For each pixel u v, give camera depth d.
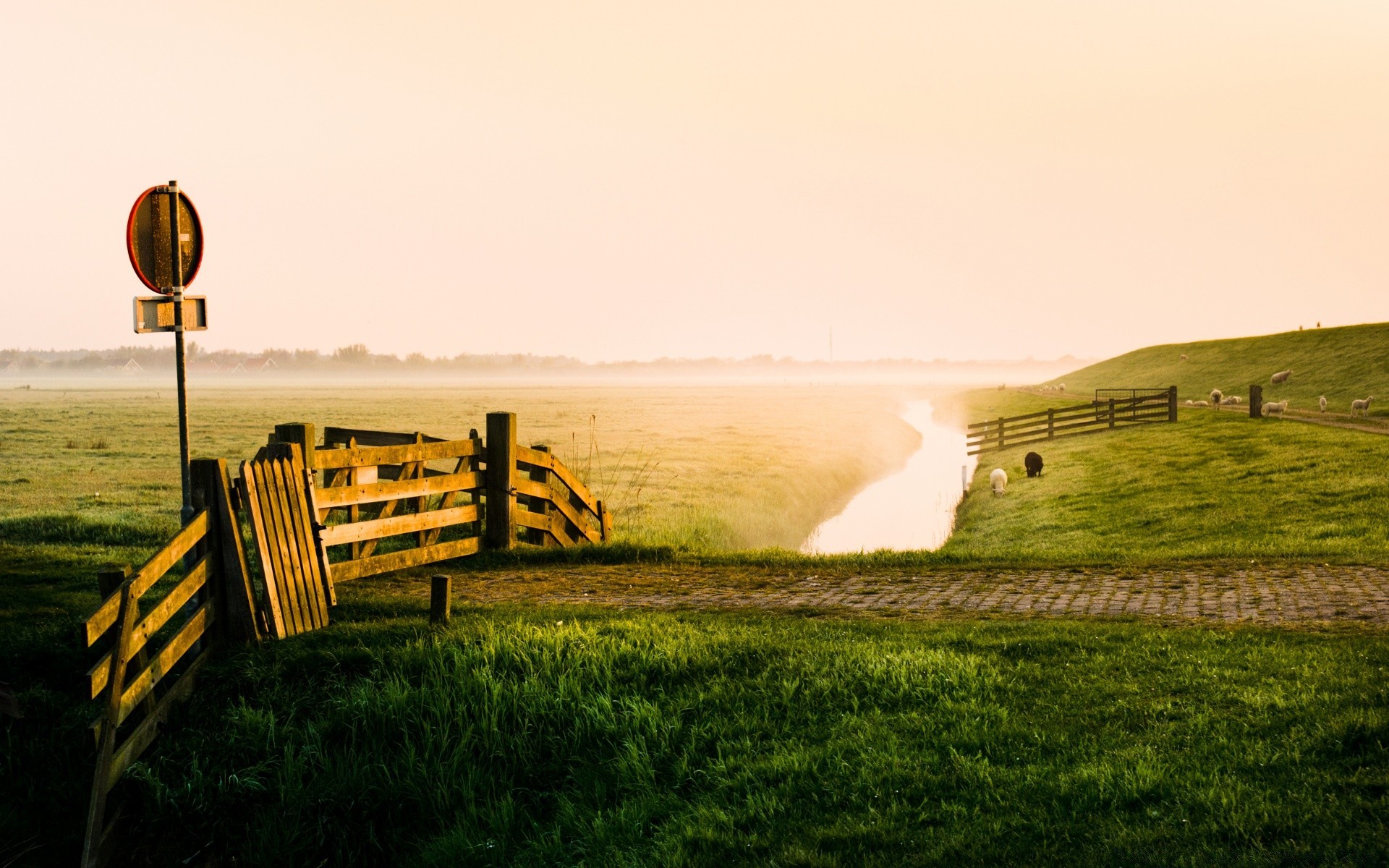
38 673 8.02
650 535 19.59
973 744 5.98
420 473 11.88
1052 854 4.63
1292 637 7.99
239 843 6.37
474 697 7.11
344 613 9.43
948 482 38.75
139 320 8.41
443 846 6.00
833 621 9.02
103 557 12.79
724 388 176.38
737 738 6.52
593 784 6.33
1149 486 25.89
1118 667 7.23
